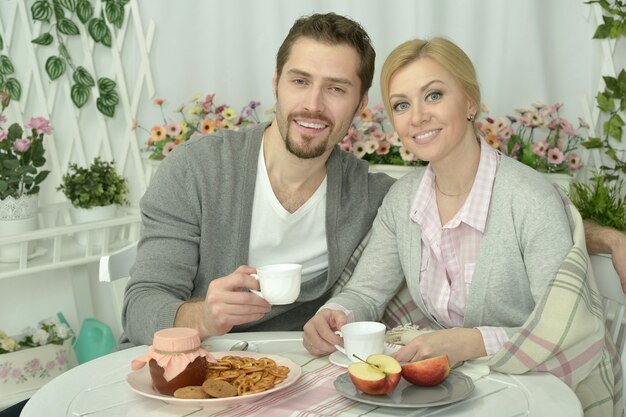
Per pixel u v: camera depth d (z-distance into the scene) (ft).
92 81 9.09
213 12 9.33
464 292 5.26
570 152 8.50
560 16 8.38
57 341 7.91
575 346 4.45
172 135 8.82
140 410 3.67
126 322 5.34
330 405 3.73
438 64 5.09
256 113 9.13
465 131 5.25
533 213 4.93
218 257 5.90
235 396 3.64
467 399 3.82
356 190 6.23
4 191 7.61
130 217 8.51
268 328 6.17
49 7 8.84
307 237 6.10
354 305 5.36
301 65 5.56
